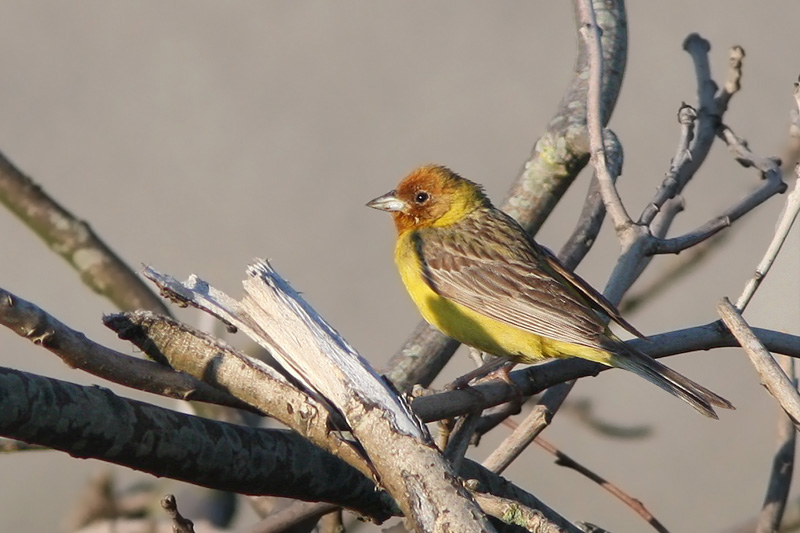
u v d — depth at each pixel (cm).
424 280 1038
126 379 623
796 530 964
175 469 638
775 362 660
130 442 619
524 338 991
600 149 869
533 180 1095
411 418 584
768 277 878
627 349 896
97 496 906
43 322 592
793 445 814
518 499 751
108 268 964
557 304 982
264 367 618
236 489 664
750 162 938
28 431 589
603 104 1073
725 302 672
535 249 1042
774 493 812
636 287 1196
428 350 1036
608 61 1091
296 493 683
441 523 550
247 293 646
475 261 1034
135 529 882
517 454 749
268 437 668
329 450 608
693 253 1100
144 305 966
